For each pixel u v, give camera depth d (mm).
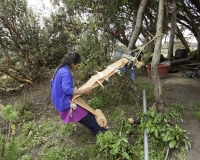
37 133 3340
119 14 4352
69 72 2715
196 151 2619
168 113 3107
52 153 2785
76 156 2754
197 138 2846
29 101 4445
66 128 3340
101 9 3965
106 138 2578
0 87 5289
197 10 7789
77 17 5098
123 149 2490
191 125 3143
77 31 5375
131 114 3533
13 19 4969
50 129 3414
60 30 5781
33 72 5516
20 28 5086
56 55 6113
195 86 4809
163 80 5473
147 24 5137
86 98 4250
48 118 3854
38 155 2908
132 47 3529
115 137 2637
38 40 5410
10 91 5238
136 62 3494
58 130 3377
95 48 4004
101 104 3869
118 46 4523
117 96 4023
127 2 4148
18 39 5102
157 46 2938
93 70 4516
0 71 4883
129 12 4477
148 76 5762
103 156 2623
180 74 6133
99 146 2799
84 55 4039
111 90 4133
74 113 2781
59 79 2691
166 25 6973
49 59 5906
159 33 2943
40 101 4535
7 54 5004
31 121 3830
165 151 2607
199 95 4227
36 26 5266
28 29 5090
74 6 4945
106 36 4164
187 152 2615
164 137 2607
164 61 6812
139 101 3916
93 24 3883
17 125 3721
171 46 7773
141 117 3008
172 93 4410
